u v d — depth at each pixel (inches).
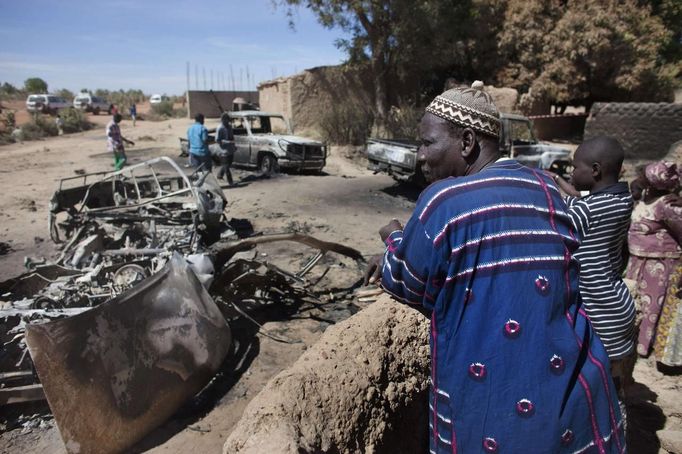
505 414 50.8
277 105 893.8
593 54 861.8
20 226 356.8
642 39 885.2
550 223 54.4
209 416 146.5
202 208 260.8
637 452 117.6
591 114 530.0
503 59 935.7
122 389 131.5
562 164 509.0
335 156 681.0
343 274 259.6
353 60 812.6
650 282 154.7
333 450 69.6
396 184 505.4
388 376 88.5
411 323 97.7
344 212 394.3
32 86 2933.1
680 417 132.2
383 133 737.0
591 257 91.1
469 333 51.9
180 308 150.7
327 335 91.9
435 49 828.6
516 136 525.7
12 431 142.5
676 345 148.1
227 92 1544.0
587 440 52.6
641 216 154.6
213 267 181.0
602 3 876.0
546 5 901.2
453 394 53.2
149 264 214.2
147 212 283.4
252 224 356.5
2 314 157.6
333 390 75.2
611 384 55.7
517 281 51.3
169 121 1494.8
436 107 59.4
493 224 51.9
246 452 58.2
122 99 2691.9
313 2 743.7
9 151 819.4
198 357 152.1
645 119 501.4
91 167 625.6
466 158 58.8
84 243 230.4
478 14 909.2
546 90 896.3
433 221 52.9
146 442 134.7
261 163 566.3
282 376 75.5
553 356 51.4
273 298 222.4
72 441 121.6
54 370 119.6
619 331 92.4
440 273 53.4
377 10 748.0
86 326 127.3
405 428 91.5
